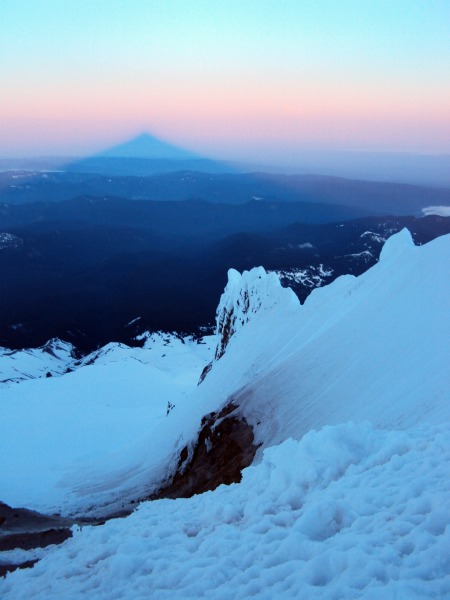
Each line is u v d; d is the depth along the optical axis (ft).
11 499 186.19
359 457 42.01
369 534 28.30
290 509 38.04
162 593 31.22
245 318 290.56
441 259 137.80
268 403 146.72
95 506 163.02
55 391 464.65
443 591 21.56
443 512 27.20
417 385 97.55
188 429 184.55
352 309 159.94
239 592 28.02
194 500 49.98
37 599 37.52
